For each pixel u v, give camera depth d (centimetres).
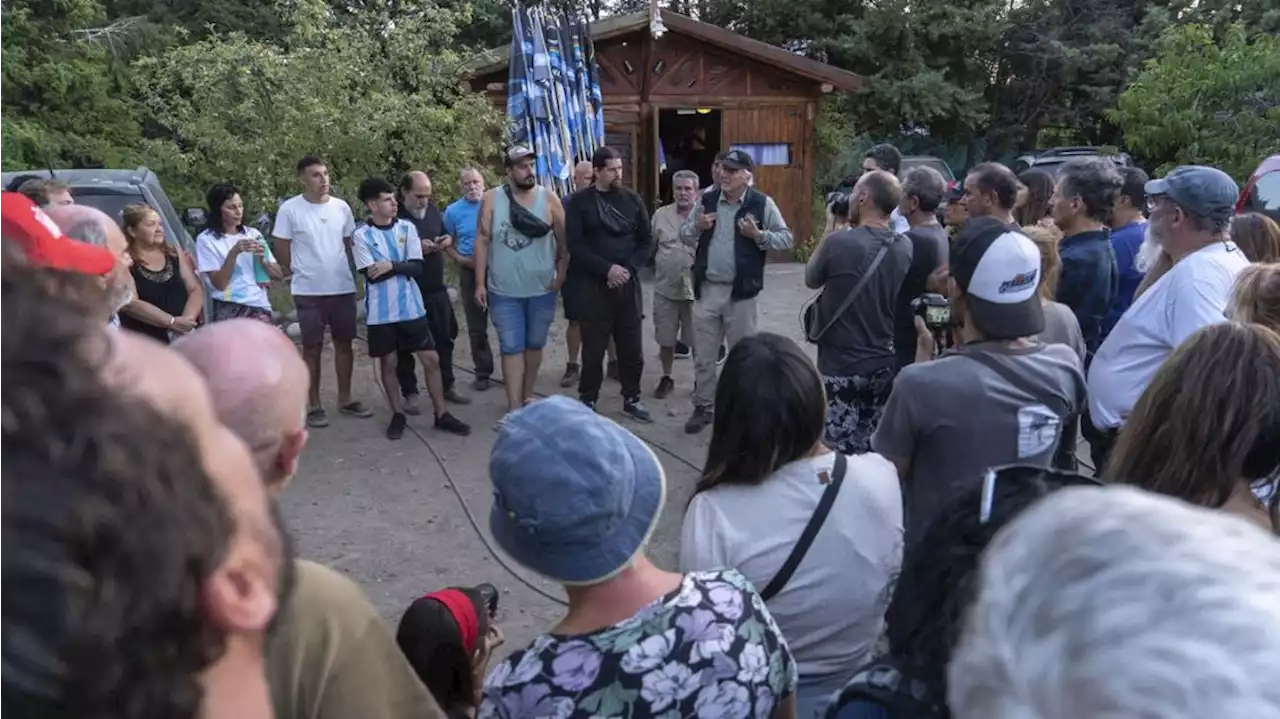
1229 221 349
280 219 673
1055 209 454
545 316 670
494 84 1389
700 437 664
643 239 680
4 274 69
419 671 242
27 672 56
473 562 486
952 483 270
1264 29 2083
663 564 481
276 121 1111
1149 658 60
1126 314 357
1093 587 66
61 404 59
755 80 1558
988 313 271
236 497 74
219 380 139
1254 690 57
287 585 88
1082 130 2400
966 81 2305
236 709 74
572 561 165
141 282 543
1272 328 271
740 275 639
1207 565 65
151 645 62
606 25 1438
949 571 125
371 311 640
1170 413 191
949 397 267
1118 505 74
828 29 2206
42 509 56
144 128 1584
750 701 169
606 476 164
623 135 1533
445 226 764
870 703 126
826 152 1862
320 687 127
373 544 504
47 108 1383
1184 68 1233
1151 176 1322
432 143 1146
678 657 164
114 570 59
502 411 722
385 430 677
